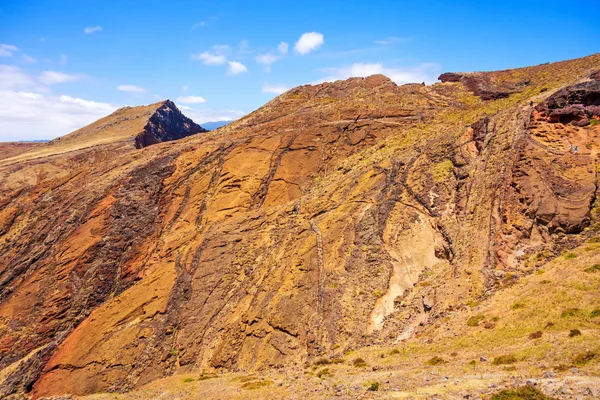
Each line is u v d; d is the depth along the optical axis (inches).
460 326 938.7
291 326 1217.4
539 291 904.9
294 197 1895.9
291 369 1083.3
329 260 1362.0
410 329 1047.0
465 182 1348.4
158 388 1168.8
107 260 1793.8
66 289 1712.6
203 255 1610.5
